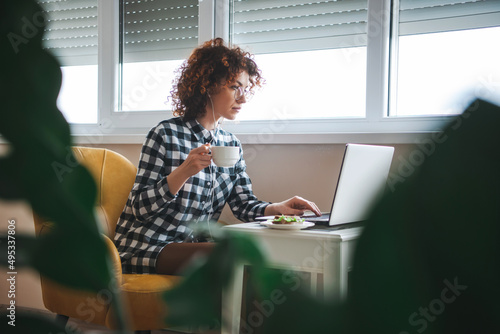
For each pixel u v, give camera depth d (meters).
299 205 1.96
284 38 2.44
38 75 0.14
